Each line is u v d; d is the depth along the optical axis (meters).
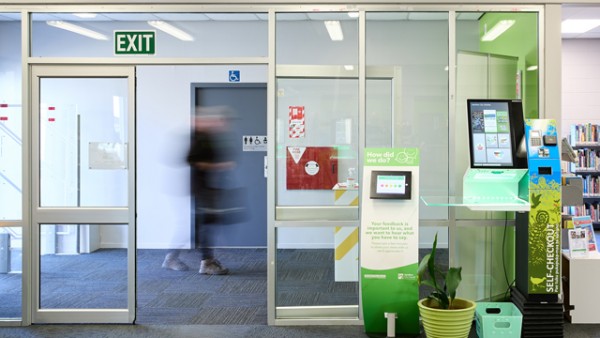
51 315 4.14
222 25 4.16
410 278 3.65
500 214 4.10
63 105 4.16
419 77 4.12
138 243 7.15
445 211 4.12
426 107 4.13
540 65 4.07
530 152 3.58
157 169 7.08
